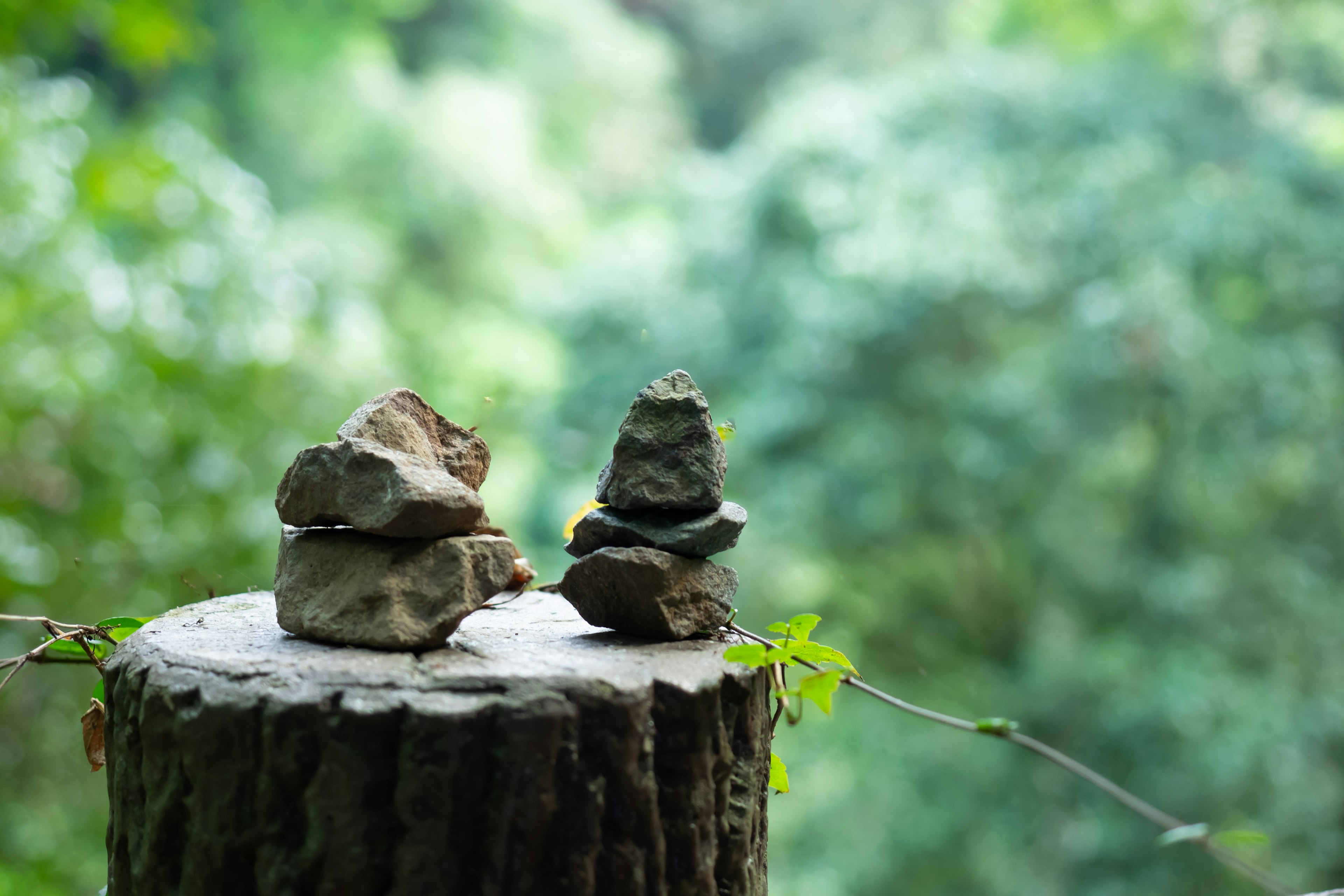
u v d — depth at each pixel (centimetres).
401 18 1252
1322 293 705
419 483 127
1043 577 801
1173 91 796
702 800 124
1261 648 699
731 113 1549
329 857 113
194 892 118
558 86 1348
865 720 766
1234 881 647
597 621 144
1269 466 717
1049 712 730
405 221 1140
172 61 1080
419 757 112
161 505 435
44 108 451
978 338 746
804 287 743
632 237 945
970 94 768
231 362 458
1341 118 784
